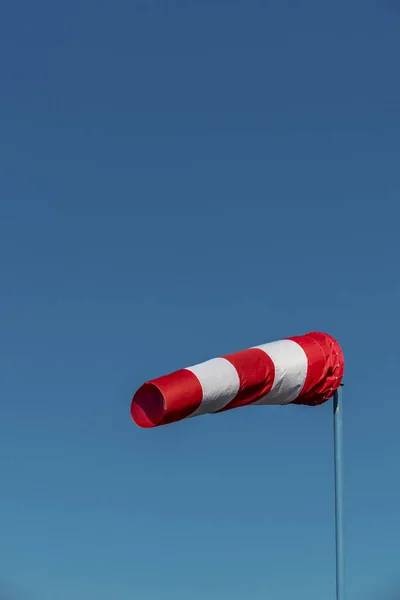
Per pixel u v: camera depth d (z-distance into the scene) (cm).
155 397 1709
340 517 1895
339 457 1911
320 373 1873
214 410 1759
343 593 1866
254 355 1802
